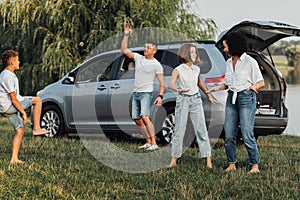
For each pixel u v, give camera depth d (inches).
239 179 235.5
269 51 361.1
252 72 258.7
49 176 240.4
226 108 265.6
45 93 413.1
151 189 220.1
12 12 706.8
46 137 406.3
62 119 401.7
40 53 722.8
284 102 344.5
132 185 228.5
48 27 713.0
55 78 716.7
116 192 213.9
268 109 335.9
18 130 275.7
